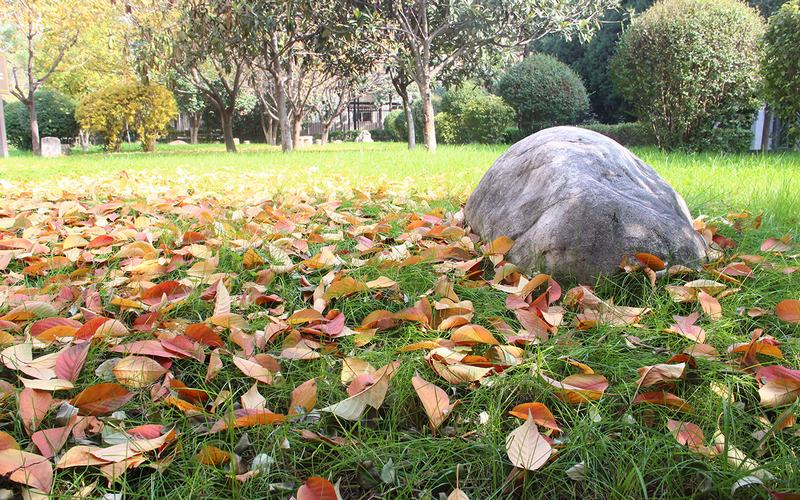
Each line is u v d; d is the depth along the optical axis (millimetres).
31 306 1902
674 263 2107
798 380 1364
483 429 1336
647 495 1151
